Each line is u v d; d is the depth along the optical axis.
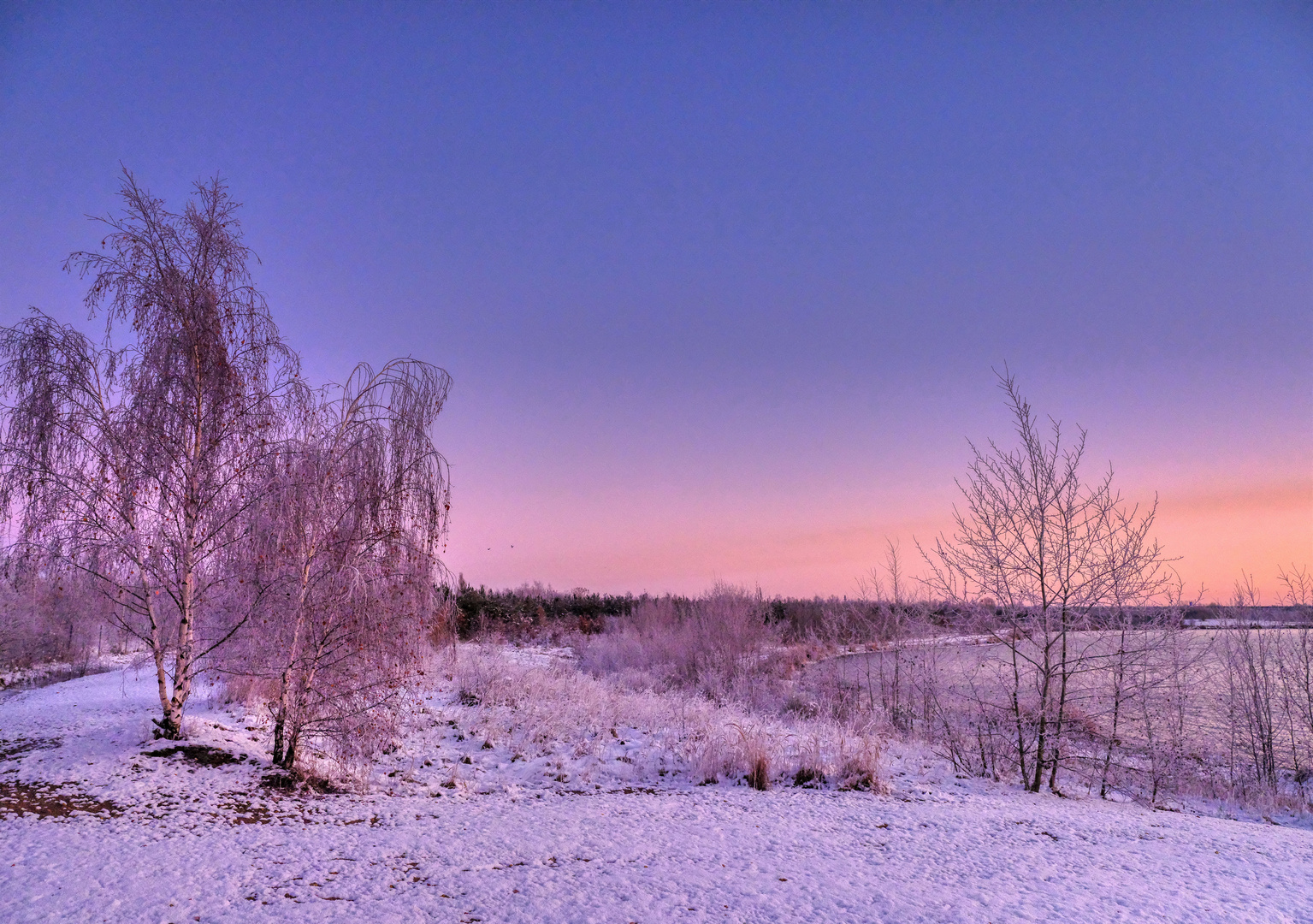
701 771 12.34
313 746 11.96
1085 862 7.53
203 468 11.54
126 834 7.64
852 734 14.66
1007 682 15.50
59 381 11.09
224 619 11.84
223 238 12.21
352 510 11.27
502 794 11.05
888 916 5.77
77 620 16.88
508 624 41.06
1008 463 14.70
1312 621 16.59
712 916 5.75
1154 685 13.68
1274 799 13.32
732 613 27.91
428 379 12.31
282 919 5.60
